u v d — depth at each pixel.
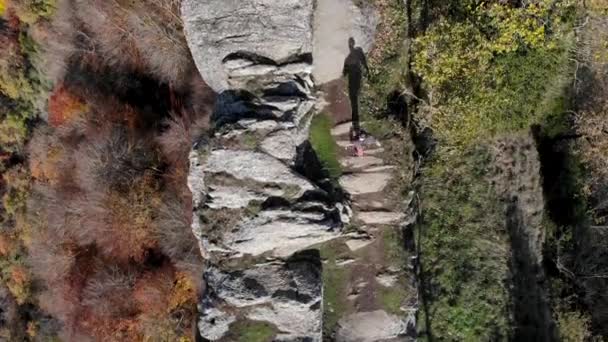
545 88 21.30
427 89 21.33
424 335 22.31
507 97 20.88
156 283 25.75
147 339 25.86
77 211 28.56
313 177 21.31
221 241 21.05
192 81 25.09
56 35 29.98
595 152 21.36
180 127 25.22
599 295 21.69
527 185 22.59
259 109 20.48
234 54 20.52
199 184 21.14
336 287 21.77
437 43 20.03
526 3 19.56
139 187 26.28
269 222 20.62
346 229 21.69
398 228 21.73
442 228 22.64
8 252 32.31
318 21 21.12
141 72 27.48
